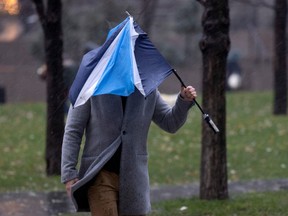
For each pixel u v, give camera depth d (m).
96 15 63.34
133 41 13.98
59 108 28.72
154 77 13.79
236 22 95.88
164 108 14.59
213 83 22.42
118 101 13.97
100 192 13.77
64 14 63.09
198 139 37.84
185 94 14.00
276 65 45.44
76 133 13.98
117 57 13.77
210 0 22.30
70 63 52.34
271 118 43.78
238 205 22.48
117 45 13.93
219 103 22.50
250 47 91.88
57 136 28.88
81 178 14.12
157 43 80.62
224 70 22.48
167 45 81.88
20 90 65.69
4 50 69.62
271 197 24.20
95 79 13.70
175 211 22.31
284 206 22.58
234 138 37.69
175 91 63.81
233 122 42.34
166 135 38.81
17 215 22.83
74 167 13.91
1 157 34.47
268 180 29.08
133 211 14.05
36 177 29.70
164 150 35.25
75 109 14.02
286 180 29.05
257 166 32.06
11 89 65.75
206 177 23.28
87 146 14.10
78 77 13.95
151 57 14.05
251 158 33.44
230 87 70.38
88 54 14.34
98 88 13.52
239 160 33.03
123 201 13.98
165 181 29.34
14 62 68.69
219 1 22.22
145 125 14.17
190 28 80.62
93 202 13.78
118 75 13.60
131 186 13.95
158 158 33.69
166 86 63.78
